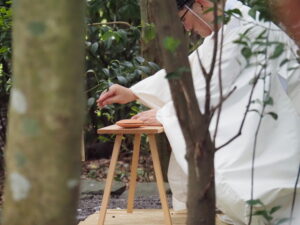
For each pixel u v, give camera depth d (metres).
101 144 8.78
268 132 3.42
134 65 5.23
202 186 1.76
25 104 1.29
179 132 3.50
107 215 4.19
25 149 1.31
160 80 3.96
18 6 1.30
